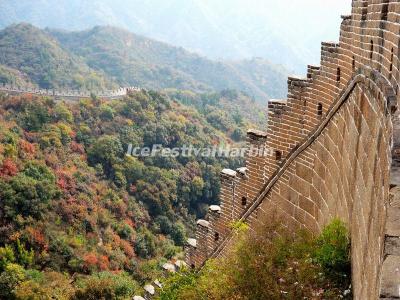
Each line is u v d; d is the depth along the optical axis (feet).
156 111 154.10
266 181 33.78
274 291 22.25
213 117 173.06
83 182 128.16
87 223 119.65
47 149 134.10
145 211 129.59
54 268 109.09
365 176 18.08
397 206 11.30
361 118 20.52
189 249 42.42
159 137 141.90
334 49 27.86
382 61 19.76
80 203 122.11
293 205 30.99
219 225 38.60
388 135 13.44
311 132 29.22
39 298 94.79
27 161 124.67
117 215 126.31
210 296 25.82
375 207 14.61
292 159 31.17
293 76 31.24
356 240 18.70
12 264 102.78
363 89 20.59
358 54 24.31
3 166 118.93
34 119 144.56
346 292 20.06
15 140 128.98
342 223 22.15
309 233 26.89
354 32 25.09
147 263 114.62
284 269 23.18
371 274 13.80
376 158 15.94
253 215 35.19
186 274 37.40
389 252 10.99
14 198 113.70
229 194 37.60
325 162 27.27
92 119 150.00
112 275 104.94
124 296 94.22
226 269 25.90
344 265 21.01
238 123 177.68
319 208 27.86
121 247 118.83
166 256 119.34
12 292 96.78
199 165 136.26
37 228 113.09
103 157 137.18
